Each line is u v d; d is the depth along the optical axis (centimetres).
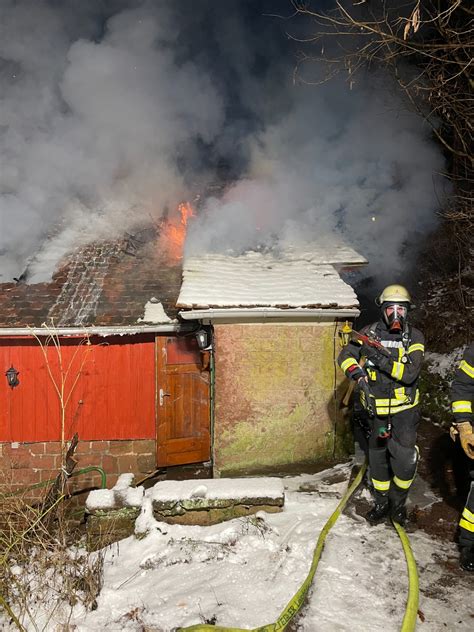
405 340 416
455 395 378
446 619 340
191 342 863
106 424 866
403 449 421
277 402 684
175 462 868
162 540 457
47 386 861
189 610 366
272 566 407
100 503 484
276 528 457
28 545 465
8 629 377
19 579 421
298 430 686
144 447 870
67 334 808
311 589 371
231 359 679
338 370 688
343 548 418
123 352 862
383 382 420
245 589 384
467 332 810
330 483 573
